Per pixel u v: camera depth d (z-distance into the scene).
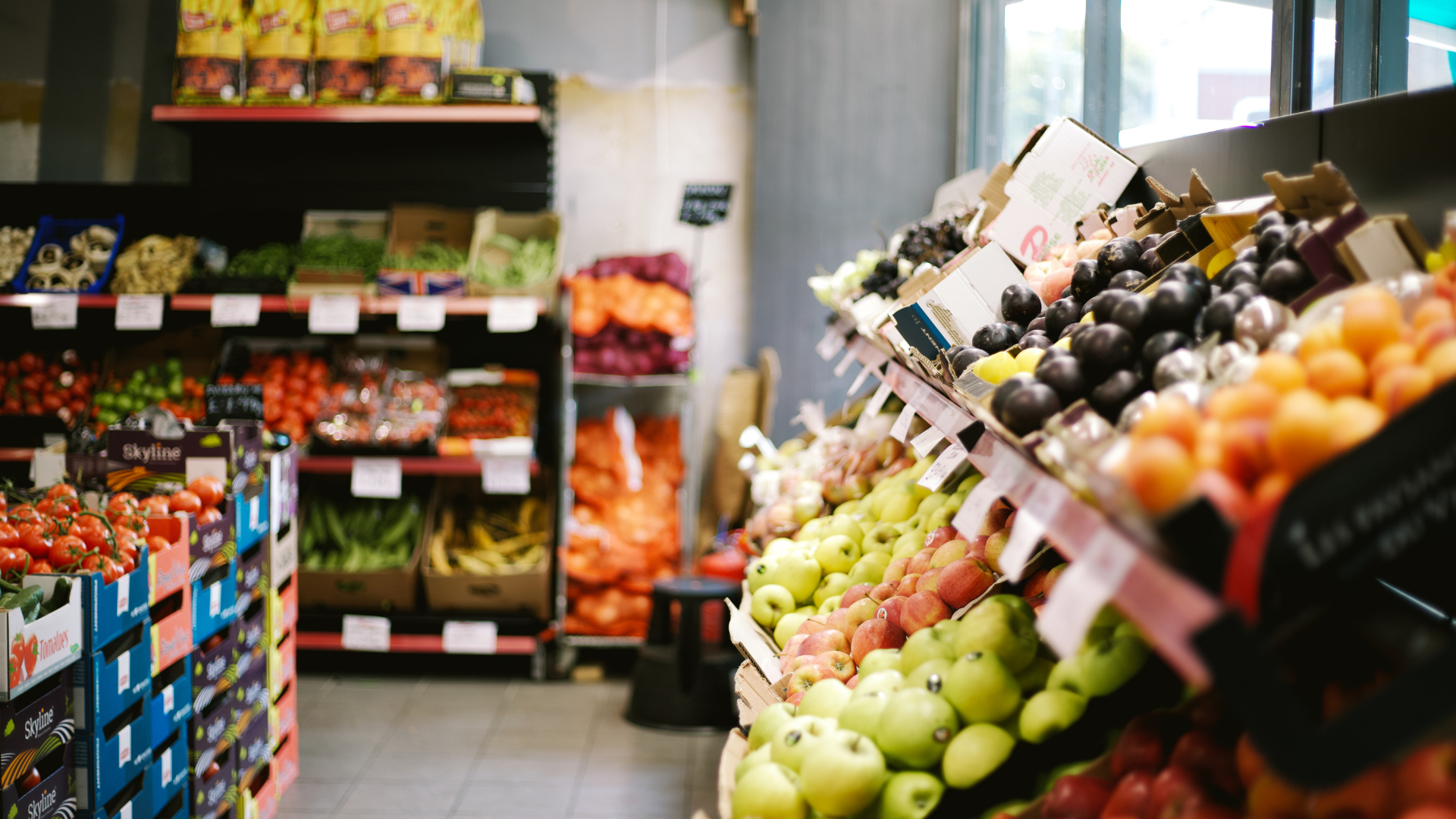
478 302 4.29
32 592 1.98
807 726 1.42
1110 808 1.11
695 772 3.44
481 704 4.11
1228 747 1.06
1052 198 2.49
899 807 1.28
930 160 4.75
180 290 4.35
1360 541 0.77
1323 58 2.14
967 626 1.44
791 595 2.23
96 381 4.59
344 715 3.96
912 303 2.12
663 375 4.51
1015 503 1.21
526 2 4.93
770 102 4.72
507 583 4.30
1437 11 1.86
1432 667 0.73
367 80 4.41
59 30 4.81
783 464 3.46
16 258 4.49
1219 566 0.78
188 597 2.56
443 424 4.45
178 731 2.56
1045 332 1.72
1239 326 1.16
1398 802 0.80
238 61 4.37
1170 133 2.84
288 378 4.62
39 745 2.01
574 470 4.62
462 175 4.82
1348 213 1.18
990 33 4.46
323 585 4.29
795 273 4.75
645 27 4.94
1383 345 0.94
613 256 4.64
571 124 4.96
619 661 4.64
